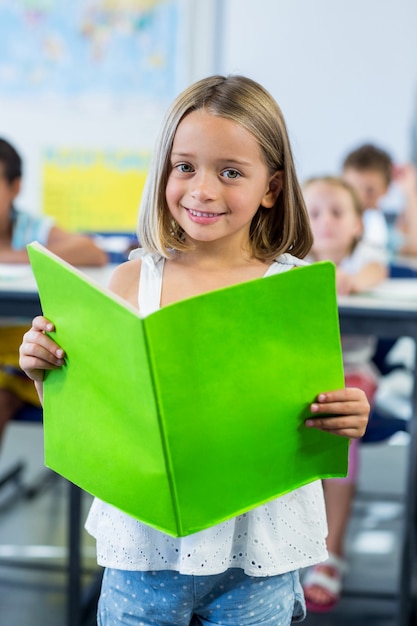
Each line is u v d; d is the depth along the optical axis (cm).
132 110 401
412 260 338
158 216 106
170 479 88
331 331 92
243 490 93
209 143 98
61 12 394
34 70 398
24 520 250
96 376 93
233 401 90
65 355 97
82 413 97
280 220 111
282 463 95
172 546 102
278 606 107
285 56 393
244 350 88
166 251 108
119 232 292
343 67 390
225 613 106
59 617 195
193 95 102
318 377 93
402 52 387
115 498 95
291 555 104
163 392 85
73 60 397
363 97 392
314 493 106
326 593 202
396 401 232
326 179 226
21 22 395
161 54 397
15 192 231
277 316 89
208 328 85
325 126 396
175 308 83
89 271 224
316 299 90
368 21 386
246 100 101
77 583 185
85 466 98
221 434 90
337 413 93
